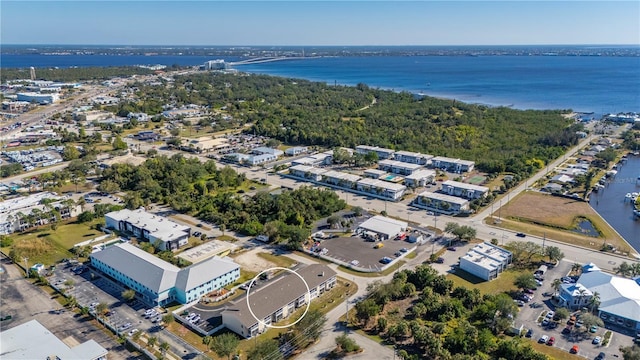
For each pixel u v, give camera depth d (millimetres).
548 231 165750
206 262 131250
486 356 97812
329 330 109438
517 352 96750
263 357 95688
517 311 111938
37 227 168625
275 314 112125
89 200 196750
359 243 156625
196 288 122312
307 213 175250
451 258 145625
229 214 173875
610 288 118375
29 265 140000
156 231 157250
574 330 108688
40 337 100312
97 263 138250
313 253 148125
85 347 97562
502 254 141375
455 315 113125
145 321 113125
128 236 162250
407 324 107812
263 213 177750
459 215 181750
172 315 113938
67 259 144625
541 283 129250
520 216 180125
